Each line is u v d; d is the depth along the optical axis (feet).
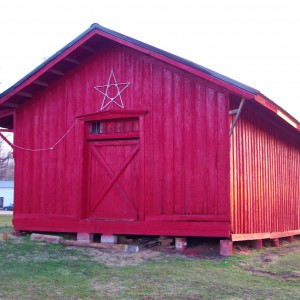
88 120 42.65
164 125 38.96
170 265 31.65
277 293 25.03
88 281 26.96
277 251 42.01
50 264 31.65
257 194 42.68
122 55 41.70
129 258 34.12
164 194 38.32
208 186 36.58
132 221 39.32
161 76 39.52
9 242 40.19
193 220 36.86
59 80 44.68
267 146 46.50
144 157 39.52
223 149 36.17
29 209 44.65
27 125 45.88
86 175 42.68
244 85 34.12
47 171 44.21
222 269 30.96
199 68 36.01
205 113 37.19
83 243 39.27
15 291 24.41
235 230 36.88
